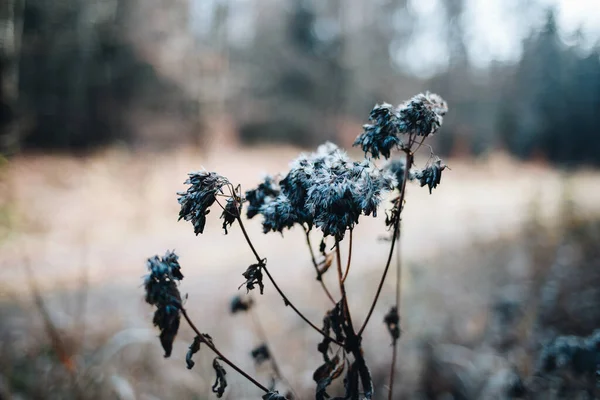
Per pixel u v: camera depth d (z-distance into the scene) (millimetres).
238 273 6953
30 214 9336
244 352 3961
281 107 30469
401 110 1595
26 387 3230
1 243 7766
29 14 20078
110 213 10477
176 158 16859
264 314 4961
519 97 28594
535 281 5238
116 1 22016
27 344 3795
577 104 24719
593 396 2545
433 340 3914
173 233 9773
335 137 31344
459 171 20859
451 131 29906
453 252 7441
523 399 2787
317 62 32406
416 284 5598
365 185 1475
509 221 9680
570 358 2449
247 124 29203
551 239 6887
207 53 23875
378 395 3297
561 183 9938
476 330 4160
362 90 34219
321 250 1610
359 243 8844
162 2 22625
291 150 27062
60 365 3393
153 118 22250
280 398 1566
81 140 21203
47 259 7398
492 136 29328
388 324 2092
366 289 5602
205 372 3611
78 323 4254
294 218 1599
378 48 35094
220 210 11109
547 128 25156
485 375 3432
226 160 18781
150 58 22422
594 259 5984
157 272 1586
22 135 16672
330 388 3232
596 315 4141
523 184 16766
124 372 3502
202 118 22797
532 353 3475
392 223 1584
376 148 1596
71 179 12945
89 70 21922
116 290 6113
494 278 5773
